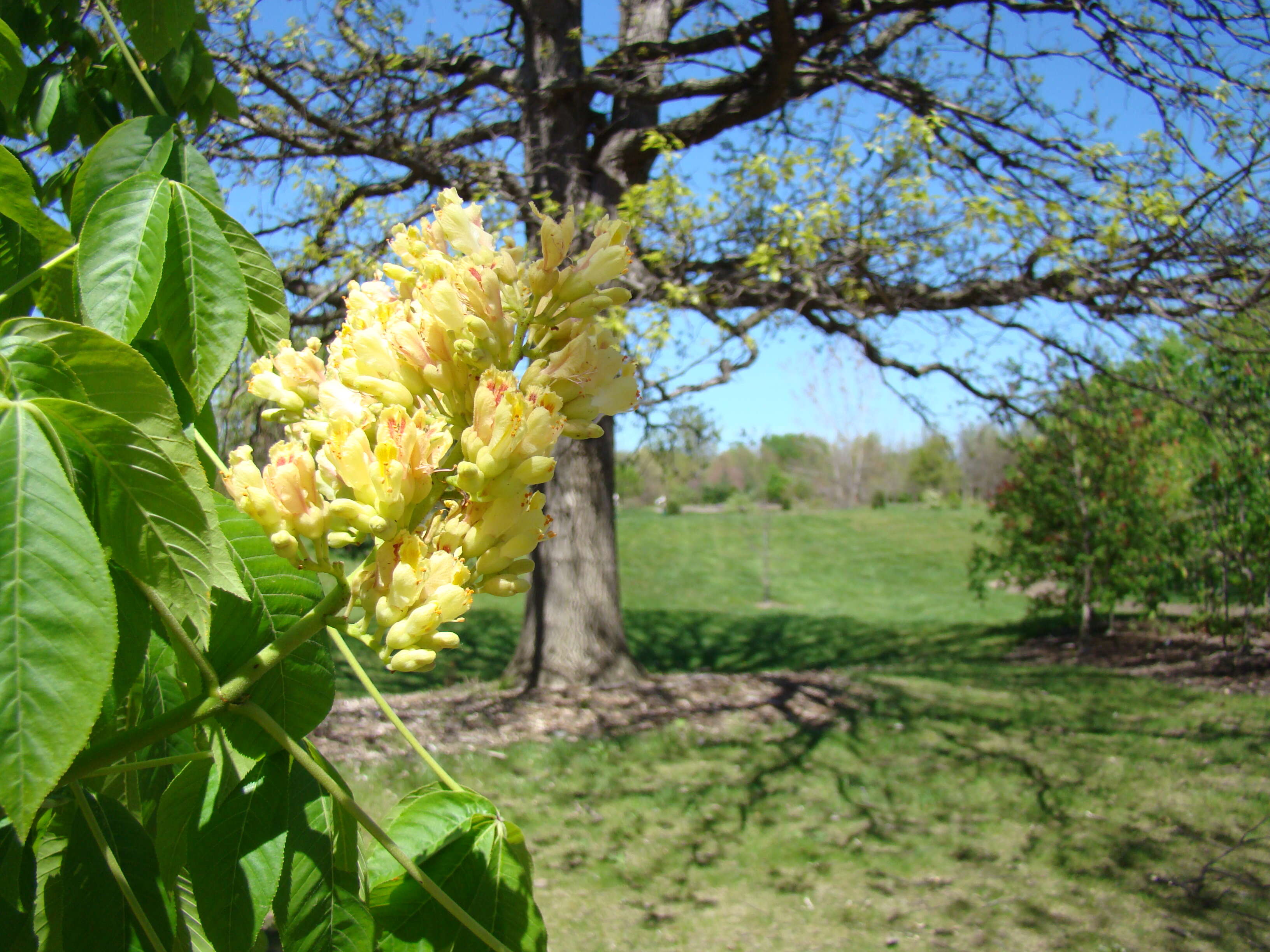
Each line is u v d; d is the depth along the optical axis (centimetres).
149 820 112
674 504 4000
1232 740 773
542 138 902
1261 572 1143
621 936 457
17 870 98
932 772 707
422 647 81
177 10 135
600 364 93
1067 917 476
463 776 691
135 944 91
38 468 67
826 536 3058
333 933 88
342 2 791
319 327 807
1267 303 743
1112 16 715
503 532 86
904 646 1486
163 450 80
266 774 95
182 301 103
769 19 786
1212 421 901
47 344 78
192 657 86
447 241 99
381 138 776
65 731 61
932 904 493
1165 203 683
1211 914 479
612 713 870
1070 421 1069
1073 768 711
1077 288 791
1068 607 1365
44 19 172
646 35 1010
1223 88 660
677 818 614
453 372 90
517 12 923
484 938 85
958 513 3669
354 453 83
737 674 1081
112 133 118
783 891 509
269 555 100
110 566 90
